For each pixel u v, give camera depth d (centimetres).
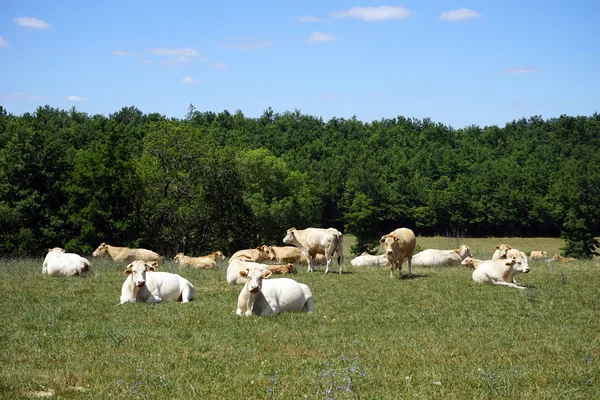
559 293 1731
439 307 1539
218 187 5066
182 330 1230
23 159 4100
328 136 12475
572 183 6650
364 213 7362
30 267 2305
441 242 7881
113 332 1189
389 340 1181
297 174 7644
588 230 6481
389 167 9962
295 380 910
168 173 4894
